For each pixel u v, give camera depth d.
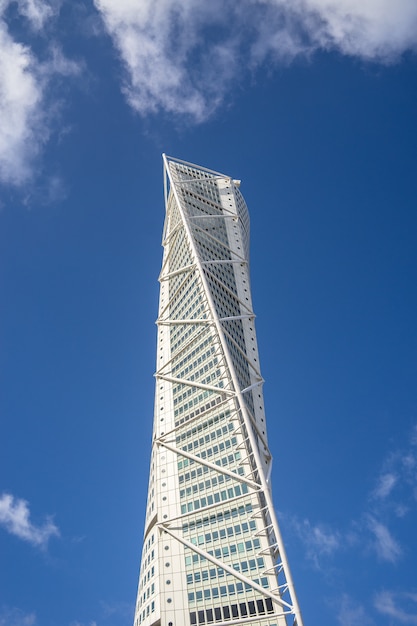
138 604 114.31
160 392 144.38
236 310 156.75
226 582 102.31
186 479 122.38
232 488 115.25
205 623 98.31
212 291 153.38
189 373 142.25
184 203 178.50
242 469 116.69
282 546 97.31
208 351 141.38
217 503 113.81
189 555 108.94
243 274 170.12
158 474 126.25
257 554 103.25
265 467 120.94
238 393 122.94
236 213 187.50
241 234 183.00
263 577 100.19
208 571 105.12
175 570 107.38
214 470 120.12
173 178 186.75
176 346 151.75
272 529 107.88
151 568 112.88
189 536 112.06
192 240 160.12
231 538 107.94
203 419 130.75
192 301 155.00
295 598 90.75
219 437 124.94
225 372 132.38
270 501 104.12
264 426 133.88
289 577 93.25
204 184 193.25
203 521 113.44
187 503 118.19
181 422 134.25
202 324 147.62
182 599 102.62
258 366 146.88
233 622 96.50
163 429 136.00
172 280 169.50
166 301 166.75
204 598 101.56
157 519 119.56
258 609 96.75
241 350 145.00
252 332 154.62
